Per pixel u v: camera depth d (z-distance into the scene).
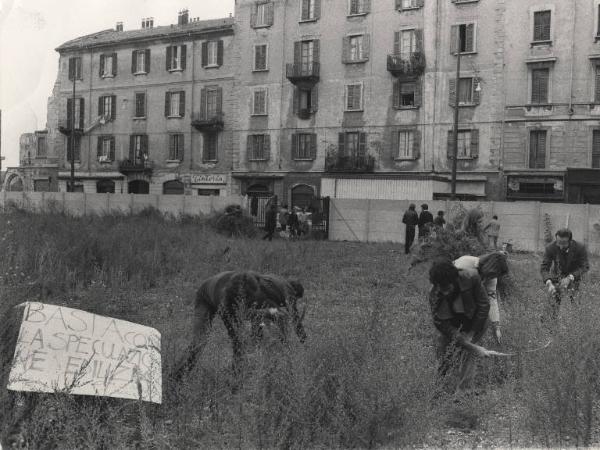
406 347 4.88
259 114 42.41
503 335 6.30
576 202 34.25
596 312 5.90
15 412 3.67
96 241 12.63
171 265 12.57
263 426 3.58
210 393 4.21
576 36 34.22
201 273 12.19
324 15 40.44
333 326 4.79
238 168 43.28
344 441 3.74
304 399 3.73
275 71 42.03
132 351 4.30
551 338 5.47
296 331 4.83
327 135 40.38
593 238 26.05
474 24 36.31
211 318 5.22
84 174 47.94
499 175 35.75
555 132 34.66
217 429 3.76
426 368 4.59
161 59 45.72
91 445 3.35
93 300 6.32
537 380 4.71
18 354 3.90
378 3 38.84
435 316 5.44
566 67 34.44
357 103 39.47
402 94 38.59
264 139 42.31
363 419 3.74
